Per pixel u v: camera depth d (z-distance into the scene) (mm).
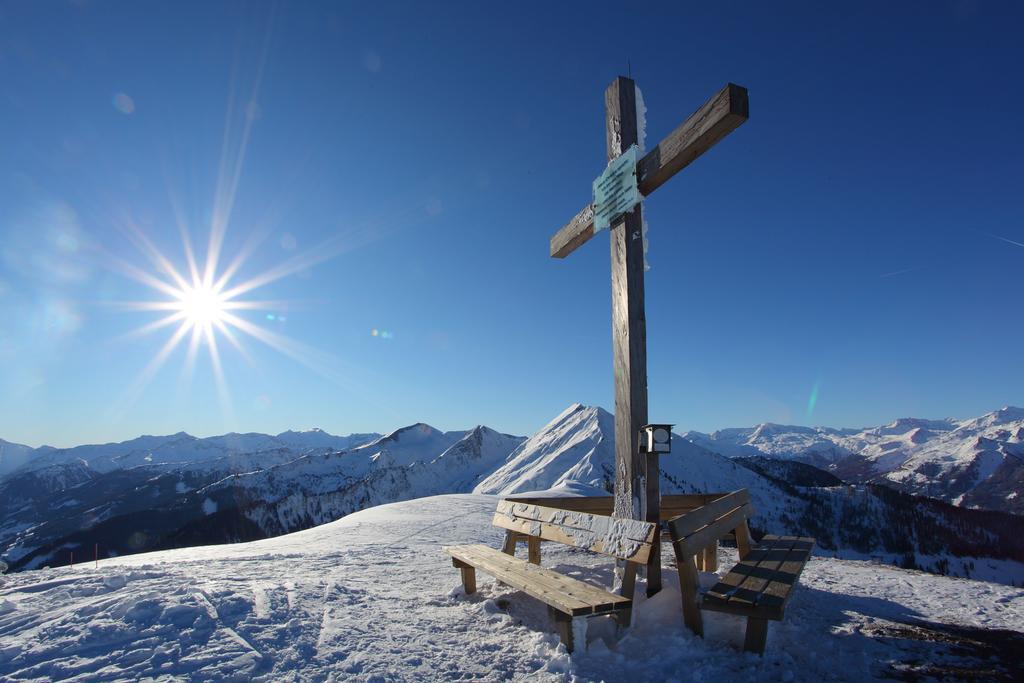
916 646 4621
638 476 5328
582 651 4285
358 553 8984
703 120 4680
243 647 4281
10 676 3809
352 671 3967
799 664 4145
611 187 6078
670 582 5734
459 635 4809
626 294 5684
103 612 4941
